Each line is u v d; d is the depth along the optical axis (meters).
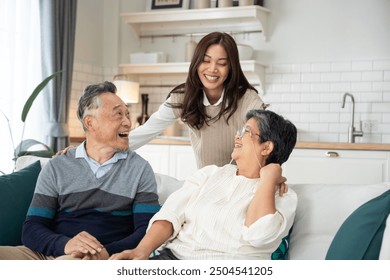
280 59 6.10
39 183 2.78
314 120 5.97
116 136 2.79
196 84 3.06
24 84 5.43
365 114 5.80
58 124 5.55
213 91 3.05
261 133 2.53
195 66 3.02
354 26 5.85
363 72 5.81
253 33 6.21
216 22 6.38
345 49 5.88
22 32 5.43
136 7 6.61
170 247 2.53
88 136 2.83
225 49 2.96
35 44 5.57
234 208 2.45
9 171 5.29
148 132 3.31
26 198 3.01
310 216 2.57
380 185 2.60
